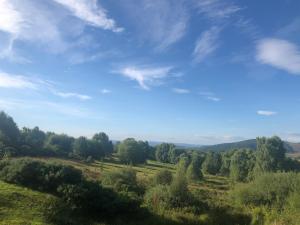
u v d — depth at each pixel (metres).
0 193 34.81
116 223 38.28
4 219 29.55
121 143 125.00
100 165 90.19
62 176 40.81
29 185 39.97
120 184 51.88
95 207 39.00
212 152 116.75
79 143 117.56
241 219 44.56
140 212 41.88
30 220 30.95
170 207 45.19
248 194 52.19
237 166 88.75
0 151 74.06
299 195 47.59
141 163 125.38
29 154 90.56
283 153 91.81
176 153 149.00
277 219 43.47
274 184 52.06
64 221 33.78
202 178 81.38
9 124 97.69
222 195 57.97
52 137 121.31
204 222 42.47
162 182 58.34
